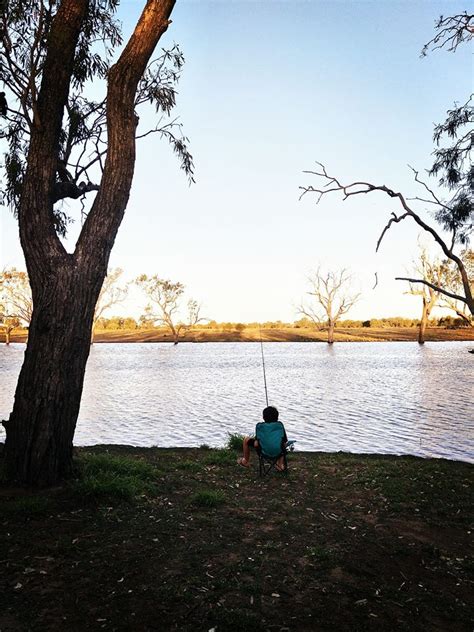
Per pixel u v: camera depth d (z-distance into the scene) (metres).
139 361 47.25
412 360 45.16
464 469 7.59
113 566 3.81
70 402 5.82
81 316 5.84
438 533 4.77
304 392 21.69
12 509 4.77
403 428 12.91
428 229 6.76
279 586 3.58
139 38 5.87
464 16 7.25
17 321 81.25
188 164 8.49
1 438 11.37
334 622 3.12
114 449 8.96
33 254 5.71
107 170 6.00
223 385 24.86
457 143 8.02
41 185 5.78
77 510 4.95
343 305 80.81
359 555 4.18
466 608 3.35
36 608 3.19
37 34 6.26
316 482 6.65
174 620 3.10
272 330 124.62
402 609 3.31
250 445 7.16
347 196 6.93
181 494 5.81
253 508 5.41
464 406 16.91
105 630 2.97
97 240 5.92
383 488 6.31
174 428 13.03
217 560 3.99
